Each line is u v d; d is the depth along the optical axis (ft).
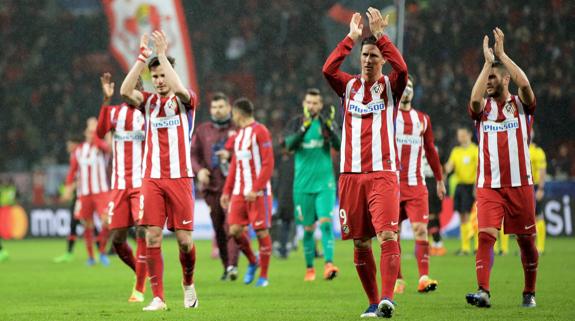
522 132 76.64
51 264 155.63
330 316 71.20
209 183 117.80
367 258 70.38
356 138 68.59
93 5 341.62
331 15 296.92
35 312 77.66
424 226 95.71
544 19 251.60
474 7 256.52
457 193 168.55
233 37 313.12
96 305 83.87
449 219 228.43
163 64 74.79
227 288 102.37
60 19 325.01
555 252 164.76
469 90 247.70
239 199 107.96
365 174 68.23
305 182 113.91
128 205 92.63
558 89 243.60
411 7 260.62
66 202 250.16
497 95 76.95
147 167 77.15
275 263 150.00
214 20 315.17
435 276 116.78
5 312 77.97
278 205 163.53
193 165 118.83
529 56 249.55
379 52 67.87
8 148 292.81
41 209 248.93
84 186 153.89
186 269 79.10
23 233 247.09
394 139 68.49
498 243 169.58
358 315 71.97
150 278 78.13
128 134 92.17
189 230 77.36
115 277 123.75
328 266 113.29
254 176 107.04
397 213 67.77
